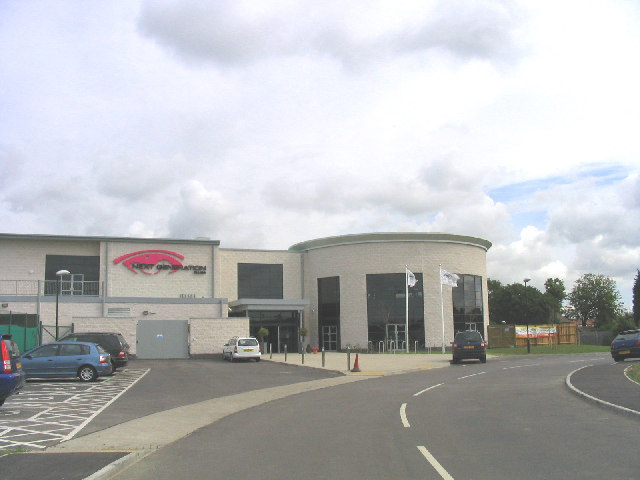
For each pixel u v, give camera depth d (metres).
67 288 46.03
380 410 14.30
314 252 54.31
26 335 30.78
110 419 13.31
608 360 33.97
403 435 10.63
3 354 13.97
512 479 7.27
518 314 91.50
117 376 26.00
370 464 8.29
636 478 7.23
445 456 8.70
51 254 46.16
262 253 53.84
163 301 42.69
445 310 51.03
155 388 20.77
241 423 12.80
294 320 50.81
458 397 16.75
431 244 51.66
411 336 50.09
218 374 27.16
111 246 46.84
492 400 15.80
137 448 9.80
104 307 41.41
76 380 23.98
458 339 34.41
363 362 34.69
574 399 15.42
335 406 15.41
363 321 50.81
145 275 47.28
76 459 8.64
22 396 18.20
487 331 53.25
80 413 14.31
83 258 46.88
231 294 52.19
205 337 40.88
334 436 10.73
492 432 10.76
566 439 9.88
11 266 45.22
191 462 8.79
